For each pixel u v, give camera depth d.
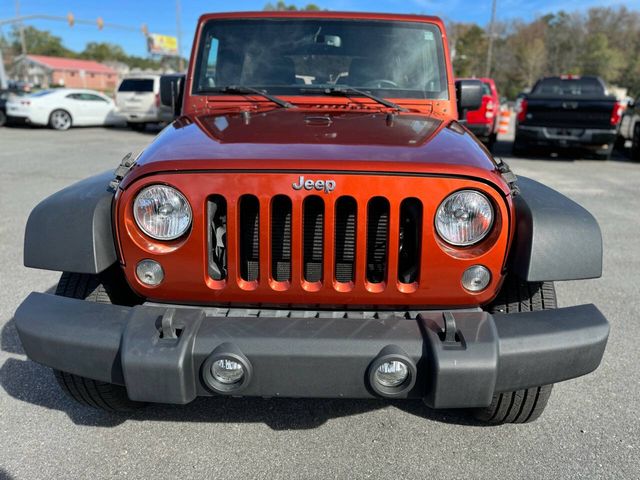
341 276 2.21
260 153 2.11
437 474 2.37
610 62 80.00
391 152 2.15
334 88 3.20
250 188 2.03
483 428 2.68
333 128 2.53
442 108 3.23
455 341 1.96
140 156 2.32
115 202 2.12
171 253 2.09
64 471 2.37
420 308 2.18
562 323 2.05
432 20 3.41
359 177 2.02
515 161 11.84
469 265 2.08
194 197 2.04
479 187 2.04
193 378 1.98
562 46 85.88
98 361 2.03
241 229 2.15
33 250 2.18
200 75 3.35
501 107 21.20
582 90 13.16
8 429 2.63
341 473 2.37
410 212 2.11
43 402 2.86
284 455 2.48
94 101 18.89
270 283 2.11
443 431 2.65
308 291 2.11
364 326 2.01
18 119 17.92
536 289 2.35
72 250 2.13
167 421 2.72
